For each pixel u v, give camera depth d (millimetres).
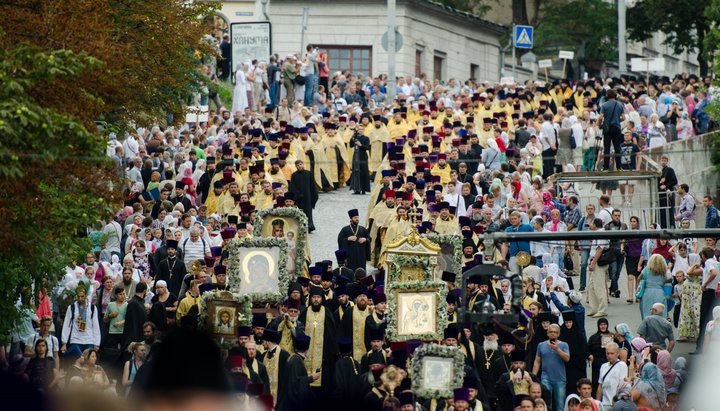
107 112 69500
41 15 59219
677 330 82625
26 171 52906
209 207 101500
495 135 125500
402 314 65250
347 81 156375
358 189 121688
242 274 71750
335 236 107562
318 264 73000
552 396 68000
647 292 82250
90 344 69688
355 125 124312
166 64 87625
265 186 100125
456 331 65188
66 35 58875
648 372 62344
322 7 197750
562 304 74875
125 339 68812
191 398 11133
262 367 63125
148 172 99812
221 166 103188
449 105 138625
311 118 127188
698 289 79688
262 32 154125
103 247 82688
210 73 137375
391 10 147125
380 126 125625
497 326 60594
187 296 70312
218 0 99000
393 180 100938
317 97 145750
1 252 55844
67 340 69438
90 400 11086
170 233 81812
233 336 64375
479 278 73062
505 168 106812
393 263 70375
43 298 65438
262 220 82438
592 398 64875
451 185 103188
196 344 11266
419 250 70750
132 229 84188
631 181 114562
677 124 145000
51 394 11039
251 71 144375
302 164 107750
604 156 120188
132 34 83500
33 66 51500
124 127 87562
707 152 134250
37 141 50906
